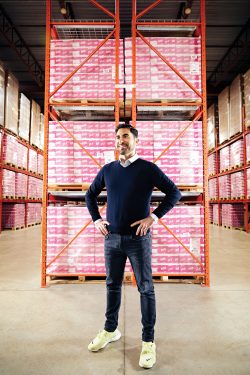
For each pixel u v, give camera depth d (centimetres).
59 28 477
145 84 435
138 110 474
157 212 221
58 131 432
